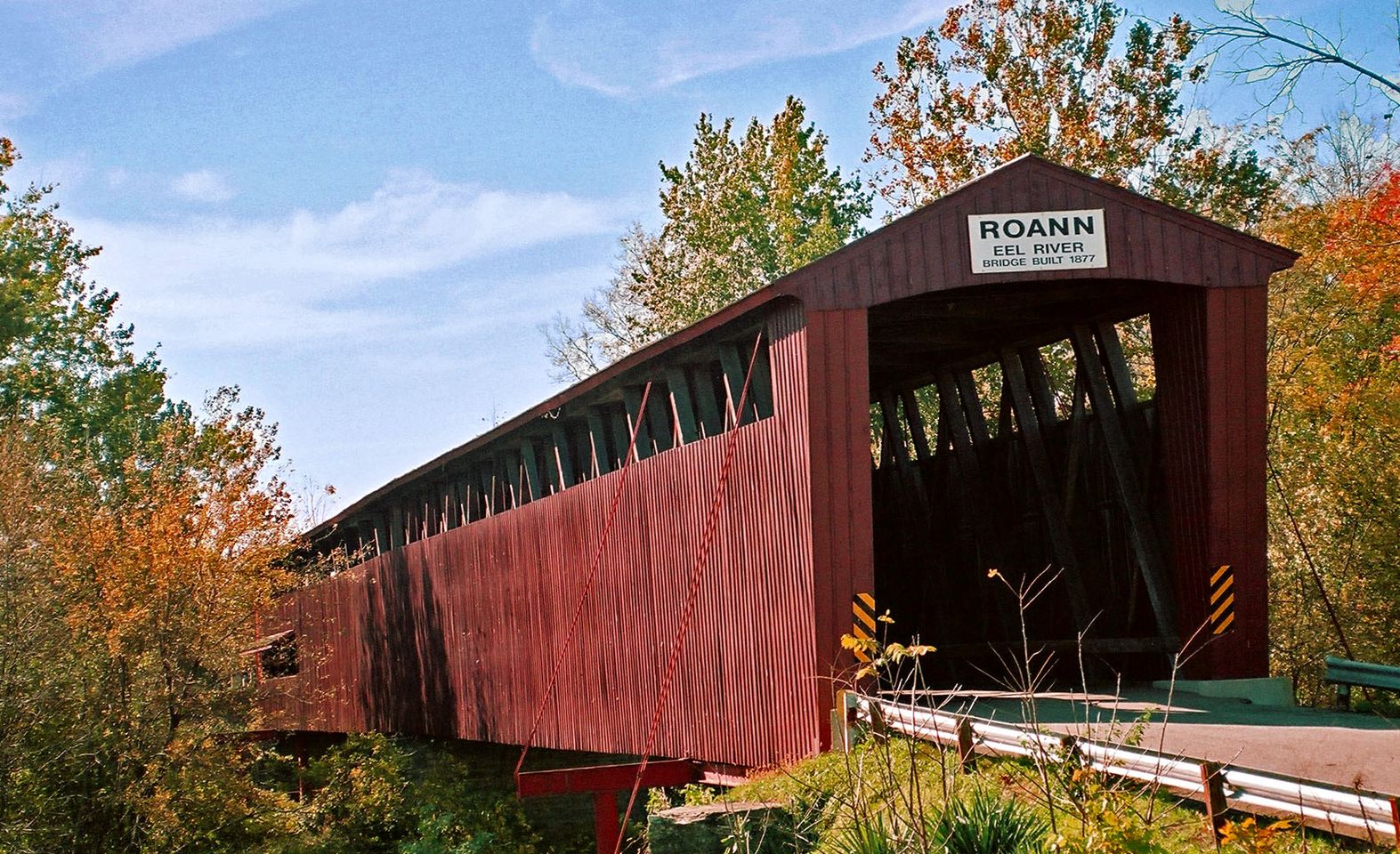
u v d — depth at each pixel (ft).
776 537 41.70
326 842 71.26
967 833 24.03
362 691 91.45
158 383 130.52
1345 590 62.85
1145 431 47.29
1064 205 42.01
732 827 31.68
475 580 70.49
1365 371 65.87
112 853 62.13
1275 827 19.86
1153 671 47.47
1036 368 52.24
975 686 52.49
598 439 56.54
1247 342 43.11
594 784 46.98
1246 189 86.94
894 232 40.88
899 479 62.85
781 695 41.14
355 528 101.91
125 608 65.87
